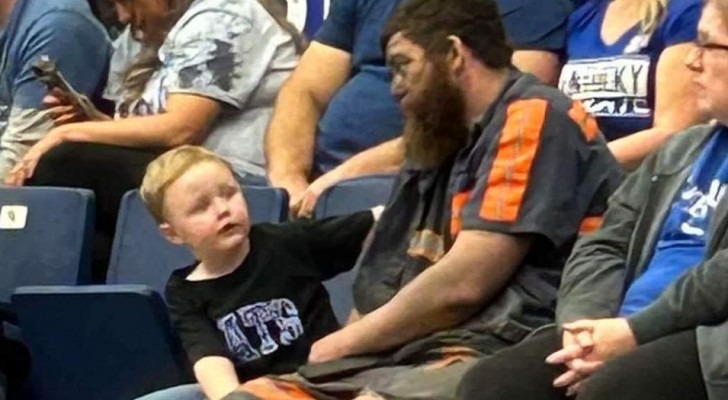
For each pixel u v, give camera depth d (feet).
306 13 23.65
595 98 19.54
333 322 16.74
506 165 15.23
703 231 14.17
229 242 16.28
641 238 14.71
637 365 12.63
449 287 15.19
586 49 19.92
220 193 16.33
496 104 15.61
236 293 16.40
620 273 14.75
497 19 15.88
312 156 21.58
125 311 17.40
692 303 13.05
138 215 20.06
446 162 15.97
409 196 16.29
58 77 22.86
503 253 15.14
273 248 16.66
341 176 20.08
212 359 16.03
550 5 20.36
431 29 15.70
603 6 20.02
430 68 15.66
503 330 15.12
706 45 13.98
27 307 17.90
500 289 15.37
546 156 15.24
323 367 15.28
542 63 20.29
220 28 22.08
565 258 15.38
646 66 19.16
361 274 16.47
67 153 21.40
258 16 22.34
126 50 24.04
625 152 18.39
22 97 23.88
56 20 23.86
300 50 22.65
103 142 21.75
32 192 20.84
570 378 13.34
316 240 16.87
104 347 17.83
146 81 23.03
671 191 14.64
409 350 15.35
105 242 21.26
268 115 22.33
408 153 16.17
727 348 12.46
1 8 24.79
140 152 21.44
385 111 21.08
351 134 21.20
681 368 12.55
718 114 14.05
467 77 15.67
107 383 18.10
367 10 21.66
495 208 15.17
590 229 15.47
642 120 19.16
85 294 17.46
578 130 15.52
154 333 17.40
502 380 13.67
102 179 21.16
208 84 21.97
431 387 14.55
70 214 20.58
